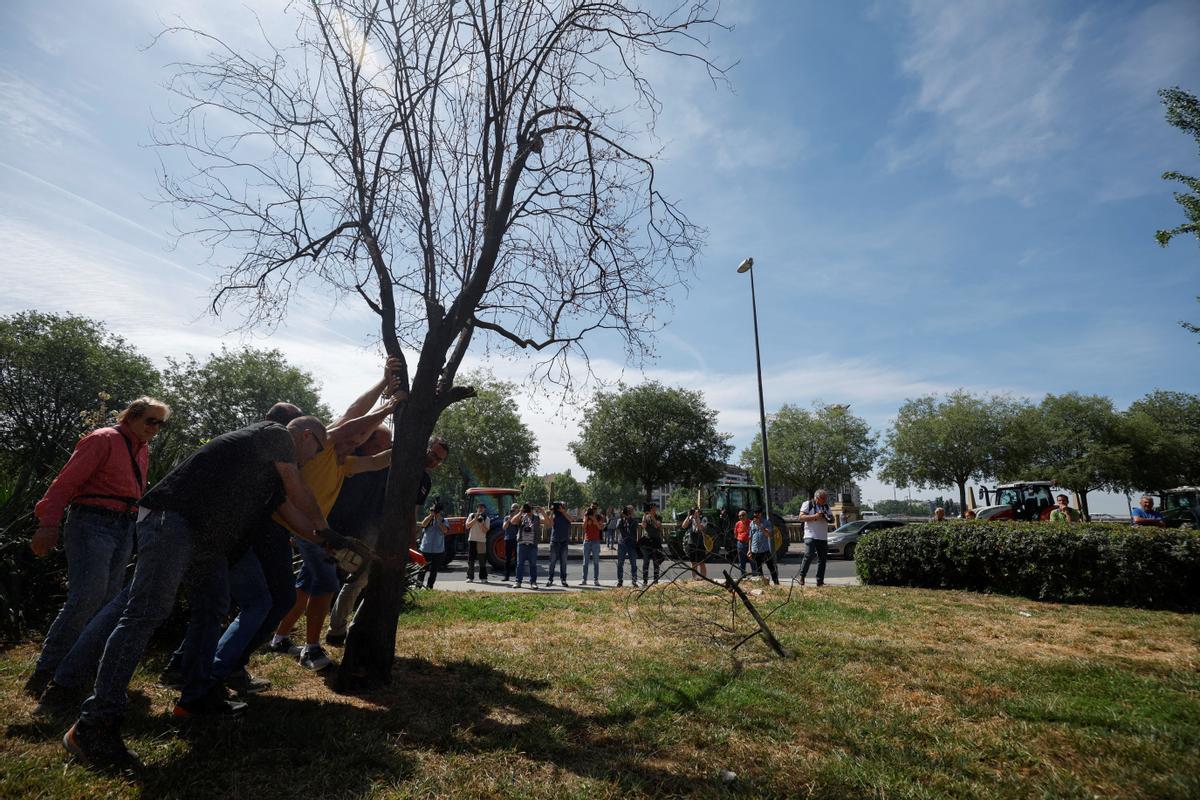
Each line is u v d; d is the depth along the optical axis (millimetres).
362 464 4316
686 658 4750
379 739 2881
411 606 7523
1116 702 3590
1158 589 7656
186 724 2988
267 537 3520
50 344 34188
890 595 8797
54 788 2242
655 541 11188
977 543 9391
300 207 4938
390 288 4516
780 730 3121
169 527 2668
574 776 2562
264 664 4262
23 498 5121
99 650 3121
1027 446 40469
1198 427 45500
